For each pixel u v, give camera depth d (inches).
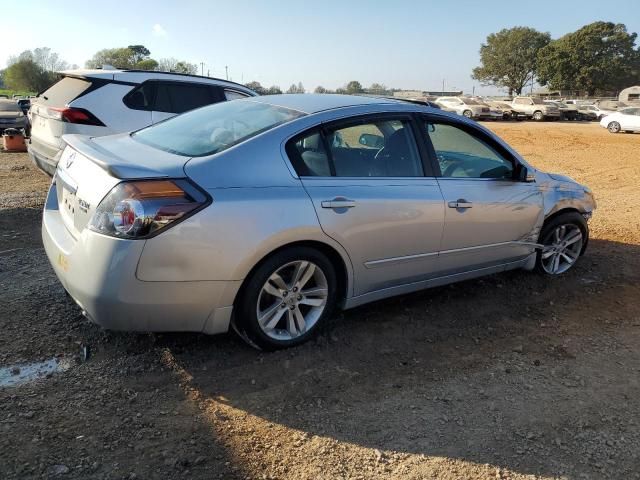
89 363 127.2
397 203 144.4
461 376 132.8
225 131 136.9
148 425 107.2
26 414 107.2
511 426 114.5
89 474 93.3
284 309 133.9
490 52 3900.1
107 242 110.5
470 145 169.6
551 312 173.6
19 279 172.1
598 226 287.1
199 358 131.7
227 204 117.6
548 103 1813.5
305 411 115.4
